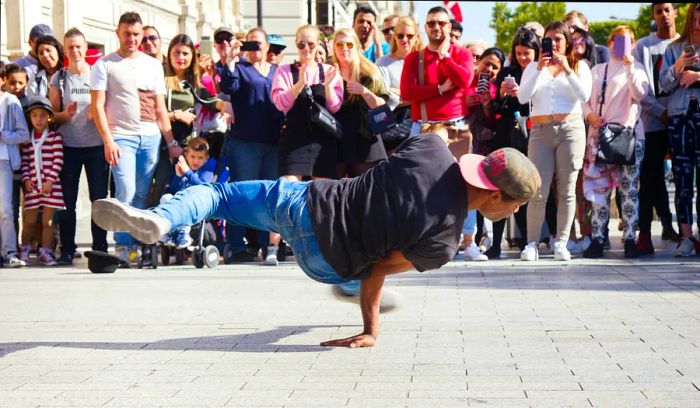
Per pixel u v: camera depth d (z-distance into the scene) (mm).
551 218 10883
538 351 5242
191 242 9594
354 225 4980
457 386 4504
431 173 4914
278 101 9414
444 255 4945
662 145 10258
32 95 10336
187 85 10625
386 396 4340
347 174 9820
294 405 4219
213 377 4754
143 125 9961
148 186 10078
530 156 9664
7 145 10102
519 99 9617
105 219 4816
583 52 10016
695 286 7629
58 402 4312
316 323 6199
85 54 10914
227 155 10094
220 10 23938
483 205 5066
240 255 10133
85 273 9258
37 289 8039
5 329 6090
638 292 7340
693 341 5457
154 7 19125
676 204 9945
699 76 9594
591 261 9594
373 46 11430
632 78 9578
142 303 7156
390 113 9164
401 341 5551
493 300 7035
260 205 5148
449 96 9688
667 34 10445
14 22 13594
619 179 9969
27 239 10469
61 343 5617
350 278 5219
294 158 9445
